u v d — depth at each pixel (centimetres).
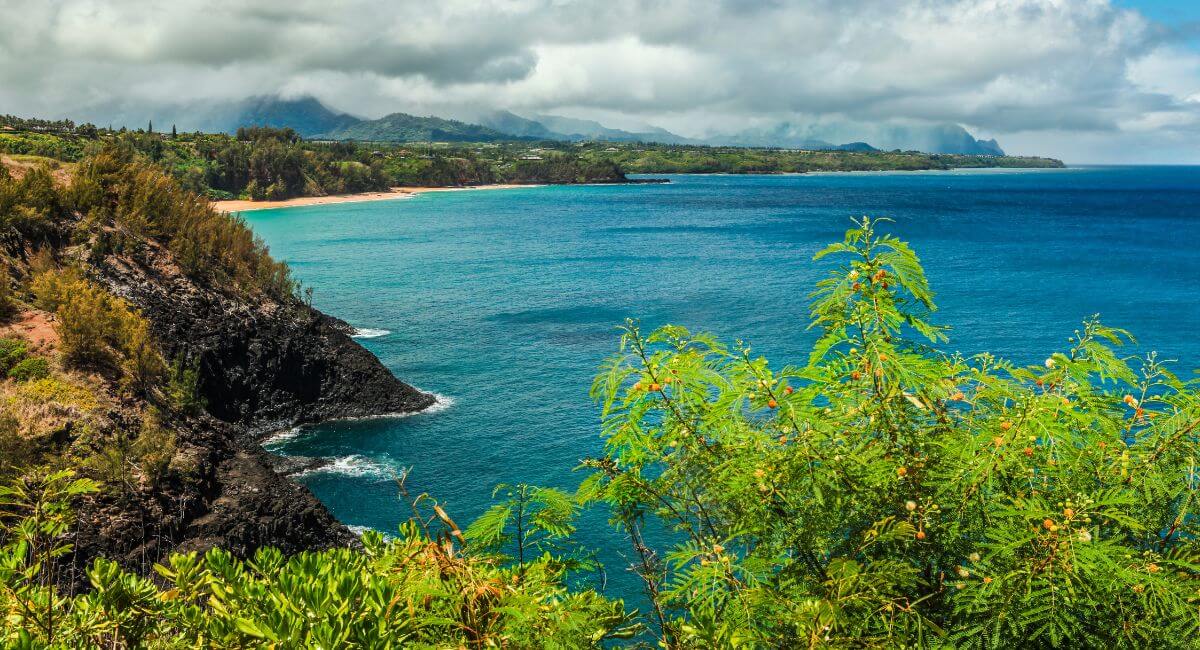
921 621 347
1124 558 326
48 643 405
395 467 2920
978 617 349
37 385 2078
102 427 2017
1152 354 404
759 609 370
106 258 3247
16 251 2975
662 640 406
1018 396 384
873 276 405
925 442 386
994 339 4950
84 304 2394
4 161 3938
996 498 363
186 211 3859
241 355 3366
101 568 448
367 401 3519
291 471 2878
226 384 3269
